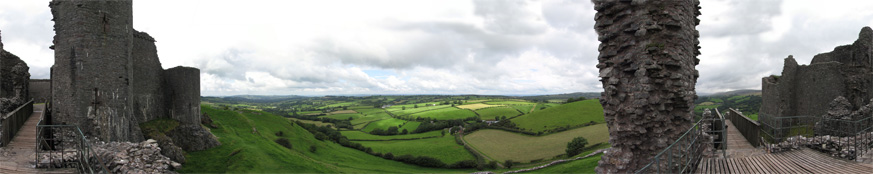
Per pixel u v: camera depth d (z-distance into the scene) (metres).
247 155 30.16
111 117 19.14
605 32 9.25
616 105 8.99
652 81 8.52
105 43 19.12
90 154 13.44
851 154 11.07
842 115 18.33
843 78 21.73
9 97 24.45
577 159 40.91
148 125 25.31
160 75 28.02
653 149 8.60
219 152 29.78
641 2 8.52
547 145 59.81
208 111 45.84
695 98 9.36
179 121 28.28
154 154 16.27
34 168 10.99
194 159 27.23
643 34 8.44
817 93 22.58
